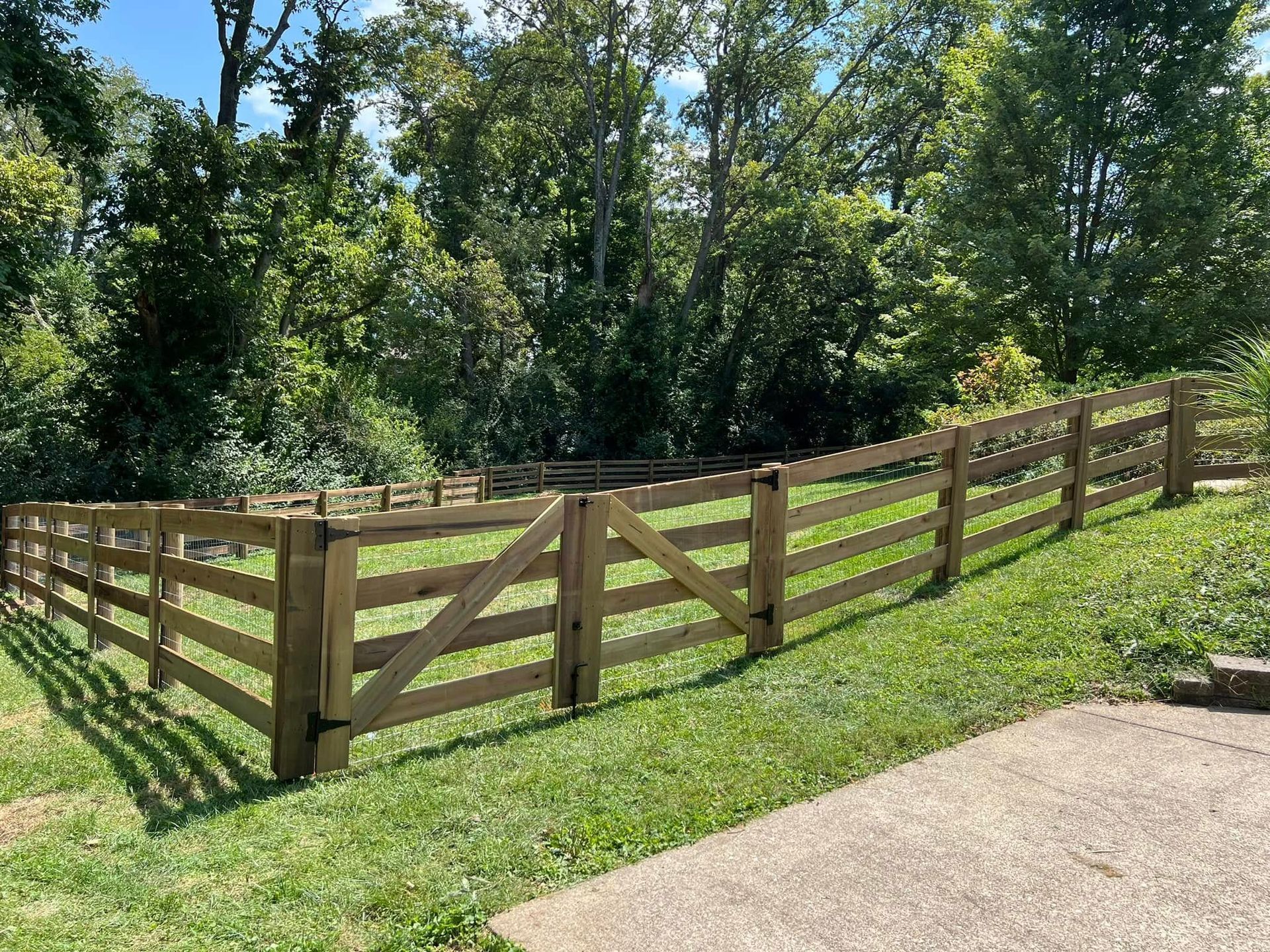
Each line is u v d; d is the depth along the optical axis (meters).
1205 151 20.27
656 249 41.22
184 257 18.45
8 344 19.31
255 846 3.39
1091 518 7.94
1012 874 2.91
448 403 30.70
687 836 3.33
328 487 20.44
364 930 2.78
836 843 3.19
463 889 2.98
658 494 5.25
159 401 18.06
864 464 6.27
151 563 5.93
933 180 25.48
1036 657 5.05
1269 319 19.23
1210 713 4.35
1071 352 21.41
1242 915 2.61
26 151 29.45
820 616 6.34
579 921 2.76
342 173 25.95
